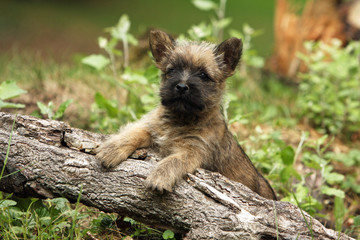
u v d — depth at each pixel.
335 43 15.29
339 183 11.66
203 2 14.55
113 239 7.25
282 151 9.59
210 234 6.44
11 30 28.39
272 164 10.37
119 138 7.34
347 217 10.16
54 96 12.98
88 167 6.74
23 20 31.17
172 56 8.84
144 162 7.05
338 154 12.41
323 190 9.41
